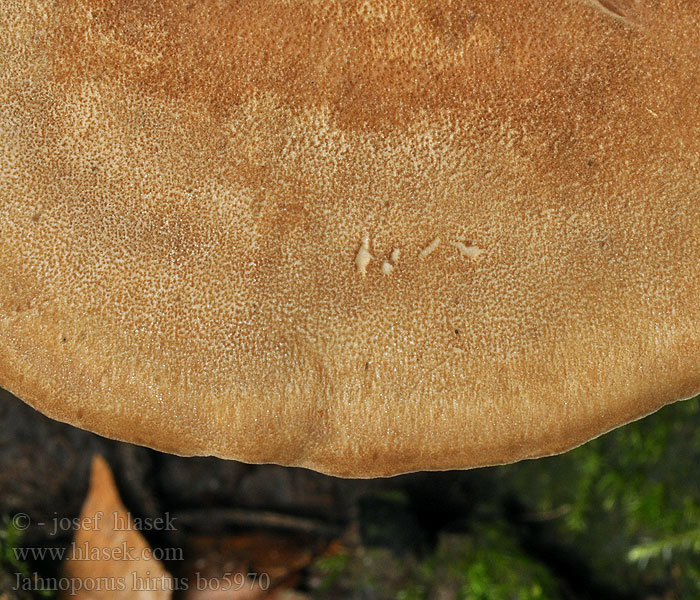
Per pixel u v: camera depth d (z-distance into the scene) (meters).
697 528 0.34
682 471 0.34
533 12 0.27
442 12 0.27
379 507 0.36
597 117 0.27
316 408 0.28
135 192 0.27
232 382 0.27
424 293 0.28
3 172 0.27
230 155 0.27
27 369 0.27
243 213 0.27
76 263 0.27
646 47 0.27
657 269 0.27
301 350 0.28
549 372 0.27
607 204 0.27
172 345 0.27
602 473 0.35
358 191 0.27
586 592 0.35
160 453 0.36
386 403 0.28
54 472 0.35
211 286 0.27
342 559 0.36
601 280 0.27
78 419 0.28
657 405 0.28
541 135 0.27
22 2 0.27
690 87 0.27
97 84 0.27
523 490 0.36
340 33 0.27
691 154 0.27
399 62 0.27
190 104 0.27
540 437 0.28
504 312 0.27
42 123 0.27
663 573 0.35
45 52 0.27
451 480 0.36
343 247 0.28
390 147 0.27
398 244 0.28
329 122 0.27
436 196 0.28
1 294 0.27
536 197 0.27
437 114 0.27
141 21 0.27
